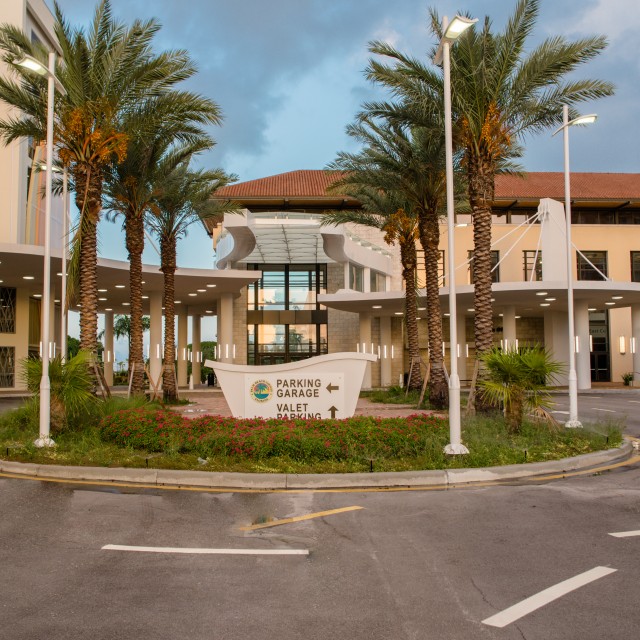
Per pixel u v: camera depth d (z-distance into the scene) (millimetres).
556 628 4457
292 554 6230
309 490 9367
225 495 8977
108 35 17172
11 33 17000
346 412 15000
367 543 6605
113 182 23406
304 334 46656
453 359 11453
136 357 24516
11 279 35281
